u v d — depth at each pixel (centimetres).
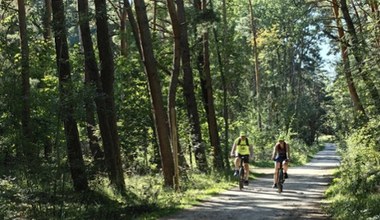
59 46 1573
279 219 1177
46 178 1341
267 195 1702
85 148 2550
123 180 1742
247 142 1966
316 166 3650
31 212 1260
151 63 1841
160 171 2431
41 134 1444
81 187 1598
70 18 1622
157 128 1856
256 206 1412
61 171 1385
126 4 2400
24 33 1988
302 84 7862
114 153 1747
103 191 1633
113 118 1762
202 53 2953
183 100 3039
